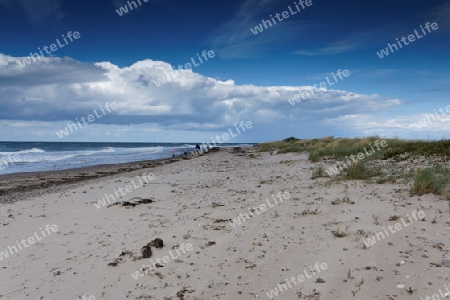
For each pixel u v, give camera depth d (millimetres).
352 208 7820
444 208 7070
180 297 4430
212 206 9117
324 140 31203
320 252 5488
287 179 12898
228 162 24547
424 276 4426
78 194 12562
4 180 20125
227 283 4734
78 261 5770
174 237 6656
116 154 53375
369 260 5039
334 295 4219
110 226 7684
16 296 4715
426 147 16594
